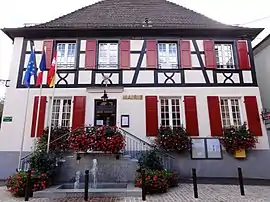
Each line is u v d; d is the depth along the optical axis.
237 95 10.17
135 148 9.40
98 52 10.78
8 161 9.36
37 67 10.42
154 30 10.80
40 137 9.34
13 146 9.51
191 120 9.81
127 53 10.62
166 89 10.23
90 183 7.73
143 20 11.84
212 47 10.73
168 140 9.23
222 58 10.91
